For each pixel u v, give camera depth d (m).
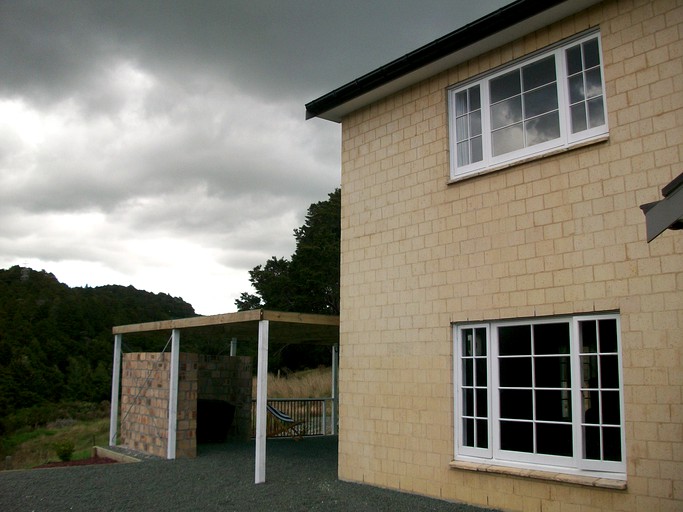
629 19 6.82
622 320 6.46
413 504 7.75
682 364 5.96
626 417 6.28
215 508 7.80
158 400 12.84
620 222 6.63
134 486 9.28
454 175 8.62
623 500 6.22
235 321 10.40
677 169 6.28
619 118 6.78
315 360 37.34
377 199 9.62
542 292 7.24
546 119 7.62
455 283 8.27
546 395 7.15
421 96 9.14
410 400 8.64
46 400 30.22
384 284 9.29
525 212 7.55
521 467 7.25
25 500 8.41
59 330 36.88
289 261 39.88
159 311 47.78
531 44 7.75
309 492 8.66
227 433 15.14
